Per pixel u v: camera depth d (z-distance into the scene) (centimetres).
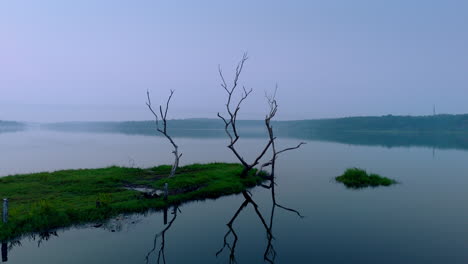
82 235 1672
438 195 2725
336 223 1933
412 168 4650
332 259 1400
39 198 2167
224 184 2930
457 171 4309
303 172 4181
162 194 2452
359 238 1664
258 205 2398
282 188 3081
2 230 1568
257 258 1411
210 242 1617
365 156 6431
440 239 1639
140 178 3031
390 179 3484
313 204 2427
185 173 3338
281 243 1603
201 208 2295
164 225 1884
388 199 2580
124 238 1650
